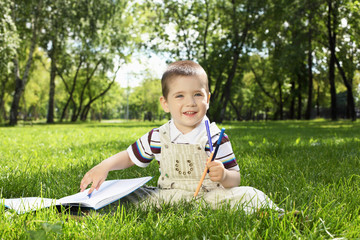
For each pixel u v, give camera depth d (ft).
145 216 6.93
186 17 85.61
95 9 89.35
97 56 108.58
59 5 83.97
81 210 7.28
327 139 25.53
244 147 19.99
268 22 81.76
